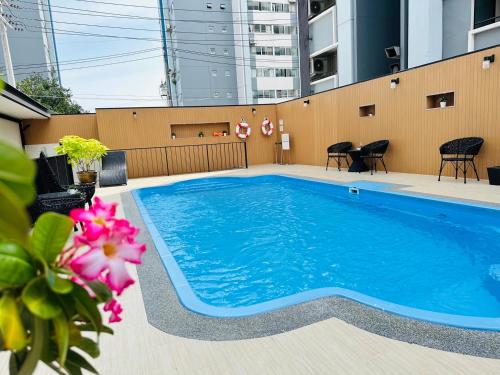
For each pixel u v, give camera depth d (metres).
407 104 7.79
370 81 8.70
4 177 0.41
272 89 34.69
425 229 4.72
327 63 17.62
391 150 8.33
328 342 1.75
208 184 9.77
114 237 0.59
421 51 10.26
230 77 37.09
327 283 3.16
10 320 0.52
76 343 0.63
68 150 5.72
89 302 0.59
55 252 0.58
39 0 34.88
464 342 1.70
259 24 33.91
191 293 2.38
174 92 42.03
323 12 16.73
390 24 14.76
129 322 2.04
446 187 5.86
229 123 12.75
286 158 12.93
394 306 2.08
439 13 9.84
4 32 8.91
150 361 1.66
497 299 2.75
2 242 0.54
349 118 9.53
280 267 3.60
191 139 12.23
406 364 1.56
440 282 3.09
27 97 6.88
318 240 4.41
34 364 0.55
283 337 1.81
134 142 11.57
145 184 9.27
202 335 1.87
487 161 6.31
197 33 35.81
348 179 7.58
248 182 9.66
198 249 4.29
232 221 5.61
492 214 4.18
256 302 2.86
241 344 1.77
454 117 6.80
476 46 9.15
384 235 4.50
